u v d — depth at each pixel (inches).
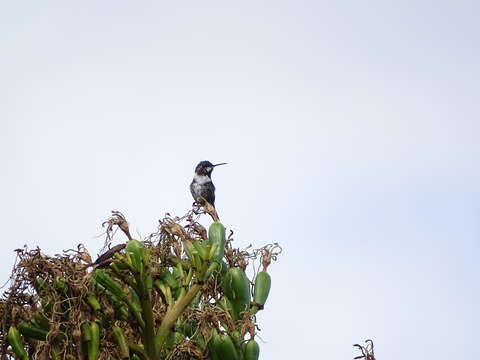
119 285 467.2
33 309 461.1
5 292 461.7
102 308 459.5
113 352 467.8
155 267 488.1
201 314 486.0
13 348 454.6
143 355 468.1
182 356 481.7
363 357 479.8
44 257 465.1
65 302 461.1
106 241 486.6
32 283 460.8
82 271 458.3
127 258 466.6
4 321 460.8
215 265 492.7
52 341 442.6
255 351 482.6
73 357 442.3
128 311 480.4
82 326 446.9
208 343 483.5
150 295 467.2
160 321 488.4
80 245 480.7
